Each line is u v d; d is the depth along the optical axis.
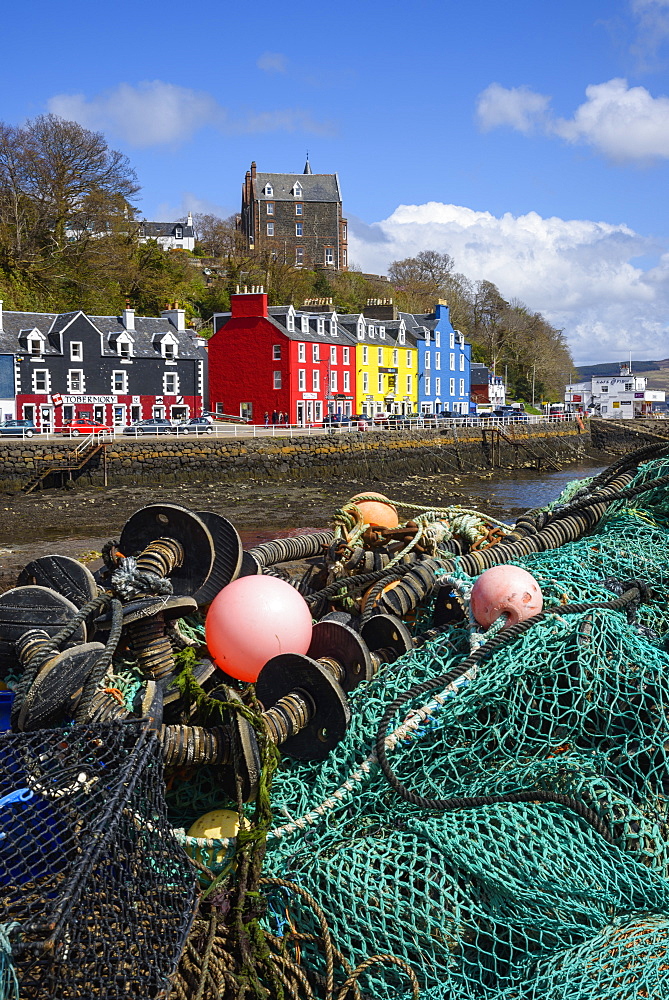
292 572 8.05
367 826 4.00
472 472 56.38
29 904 2.88
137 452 42.19
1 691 4.86
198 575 5.50
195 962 3.23
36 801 3.43
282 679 4.37
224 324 59.59
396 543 7.40
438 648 4.90
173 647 5.01
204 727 4.20
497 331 118.81
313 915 3.65
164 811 3.46
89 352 51.16
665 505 6.31
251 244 109.50
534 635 4.36
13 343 48.91
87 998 2.67
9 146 65.94
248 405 58.53
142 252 78.00
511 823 3.68
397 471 51.84
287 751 4.42
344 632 4.70
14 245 65.56
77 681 4.07
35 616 4.88
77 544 26.52
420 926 3.53
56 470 39.41
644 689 4.20
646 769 4.13
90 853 2.81
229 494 39.50
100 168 70.69
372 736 4.24
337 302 101.19
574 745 4.14
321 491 41.59
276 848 3.93
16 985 2.38
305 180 118.06
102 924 2.86
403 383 70.06
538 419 68.69
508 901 3.59
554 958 3.36
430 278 123.69
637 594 4.90
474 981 3.47
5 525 30.53
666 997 3.00
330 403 61.28
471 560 5.96
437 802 3.78
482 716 4.41
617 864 3.62
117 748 3.52
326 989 3.39
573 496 7.12
